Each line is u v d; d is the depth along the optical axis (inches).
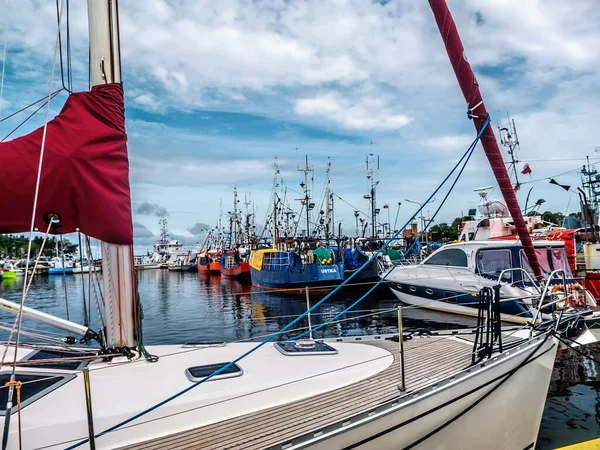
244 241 2314.2
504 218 717.3
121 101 157.0
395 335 250.4
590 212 661.3
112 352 173.9
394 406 147.5
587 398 323.3
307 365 179.3
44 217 131.0
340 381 165.8
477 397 180.4
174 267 3157.0
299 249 1242.0
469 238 809.5
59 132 135.4
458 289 587.8
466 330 266.1
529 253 271.4
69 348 188.9
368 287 1076.5
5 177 123.6
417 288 657.0
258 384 156.6
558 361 401.1
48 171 128.6
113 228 139.8
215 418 135.7
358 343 227.6
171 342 581.0
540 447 254.1
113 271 173.5
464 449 178.7
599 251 624.7
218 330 659.4
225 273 1943.9
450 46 236.8
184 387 151.3
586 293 466.3
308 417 137.2
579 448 240.2
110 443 120.5
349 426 134.3
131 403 137.6
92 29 161.3
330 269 1034.7
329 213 1423.5
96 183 136.7
